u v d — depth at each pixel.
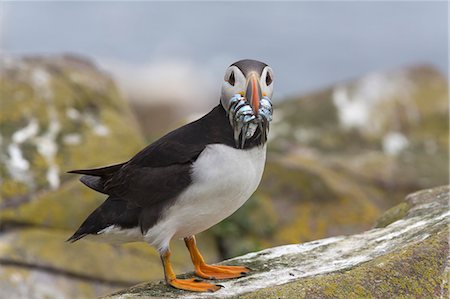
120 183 6.07
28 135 11.58
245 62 5.79
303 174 12.30
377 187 13.05
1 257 9.59
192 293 5.85
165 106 22.45
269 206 11.92
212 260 10.74
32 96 12.19
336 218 11.82
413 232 6.38
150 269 10.20
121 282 9.91
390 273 5.52
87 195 10.81
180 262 10.28
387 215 7.49
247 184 5.84
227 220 11.46
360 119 15.35
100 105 12.88
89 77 13.41
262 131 5.78
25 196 10.60
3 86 12.11
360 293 5.39
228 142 5.79
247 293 5.64
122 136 12.20
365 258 6.09
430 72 16.69
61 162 11.27
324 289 5.41
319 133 15.09
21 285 9.36
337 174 13.04
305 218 11.80
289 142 14.86
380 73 16.52
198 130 5.93
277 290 5.45
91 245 10.20
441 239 5.82
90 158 11.48
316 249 6.65
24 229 10.26
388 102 15.70
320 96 16.19
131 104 22.19
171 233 5.95
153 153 5.95
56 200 10.63
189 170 5.75
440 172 13.54
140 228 6.04
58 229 10.41
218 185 5.73
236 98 5.68
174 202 5.82
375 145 14.82
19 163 11.01
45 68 12.98
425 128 15.41
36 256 9.77
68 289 9.59
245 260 6.57
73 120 12.17
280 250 6.77
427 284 5.48
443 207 6.92
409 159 14.11
